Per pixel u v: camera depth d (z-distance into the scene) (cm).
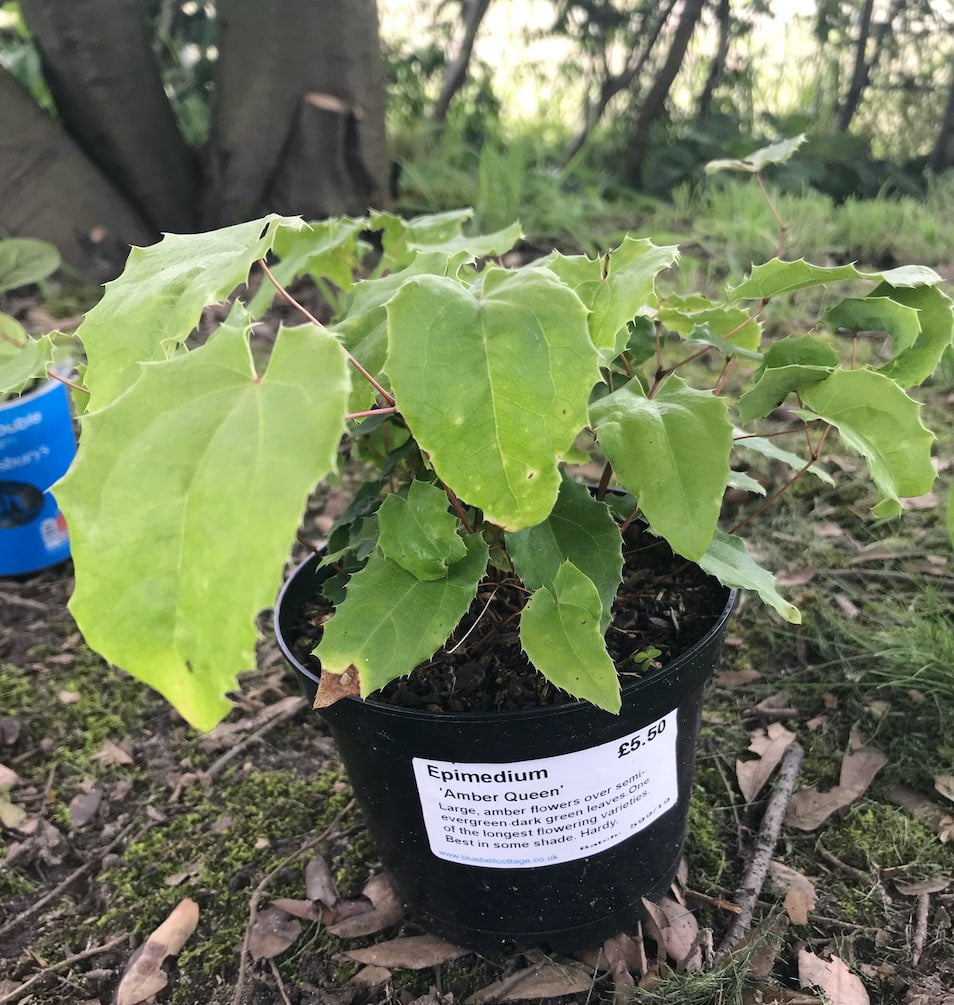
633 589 88
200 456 48
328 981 92
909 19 315
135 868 106
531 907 86
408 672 65
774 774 111
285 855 106
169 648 47
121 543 48
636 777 80
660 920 94
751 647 130
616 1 332
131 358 60
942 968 88
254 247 58
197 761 120
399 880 91
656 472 63
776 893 96
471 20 319
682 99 343
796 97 343
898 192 300
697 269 235
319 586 96
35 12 223
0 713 129
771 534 150
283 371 48
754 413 75
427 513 66
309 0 223
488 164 276
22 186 223
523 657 80
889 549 144
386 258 105
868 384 68
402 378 54
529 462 54
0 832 112
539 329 54
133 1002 92
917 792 107
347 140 242
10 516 150
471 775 76
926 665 115
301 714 127
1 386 67
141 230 243
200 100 307
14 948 99
